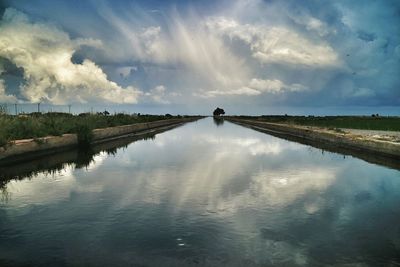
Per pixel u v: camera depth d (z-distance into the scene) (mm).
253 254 4906
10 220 6391
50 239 5457
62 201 7672
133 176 10531
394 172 11562
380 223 6254
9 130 14711
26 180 9953
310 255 4895
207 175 10727
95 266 4547
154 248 5098
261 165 12812
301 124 39344
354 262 4684
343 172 11484
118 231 5797
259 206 7266
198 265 4586
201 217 6520
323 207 7258
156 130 37531
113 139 24172
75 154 15812
